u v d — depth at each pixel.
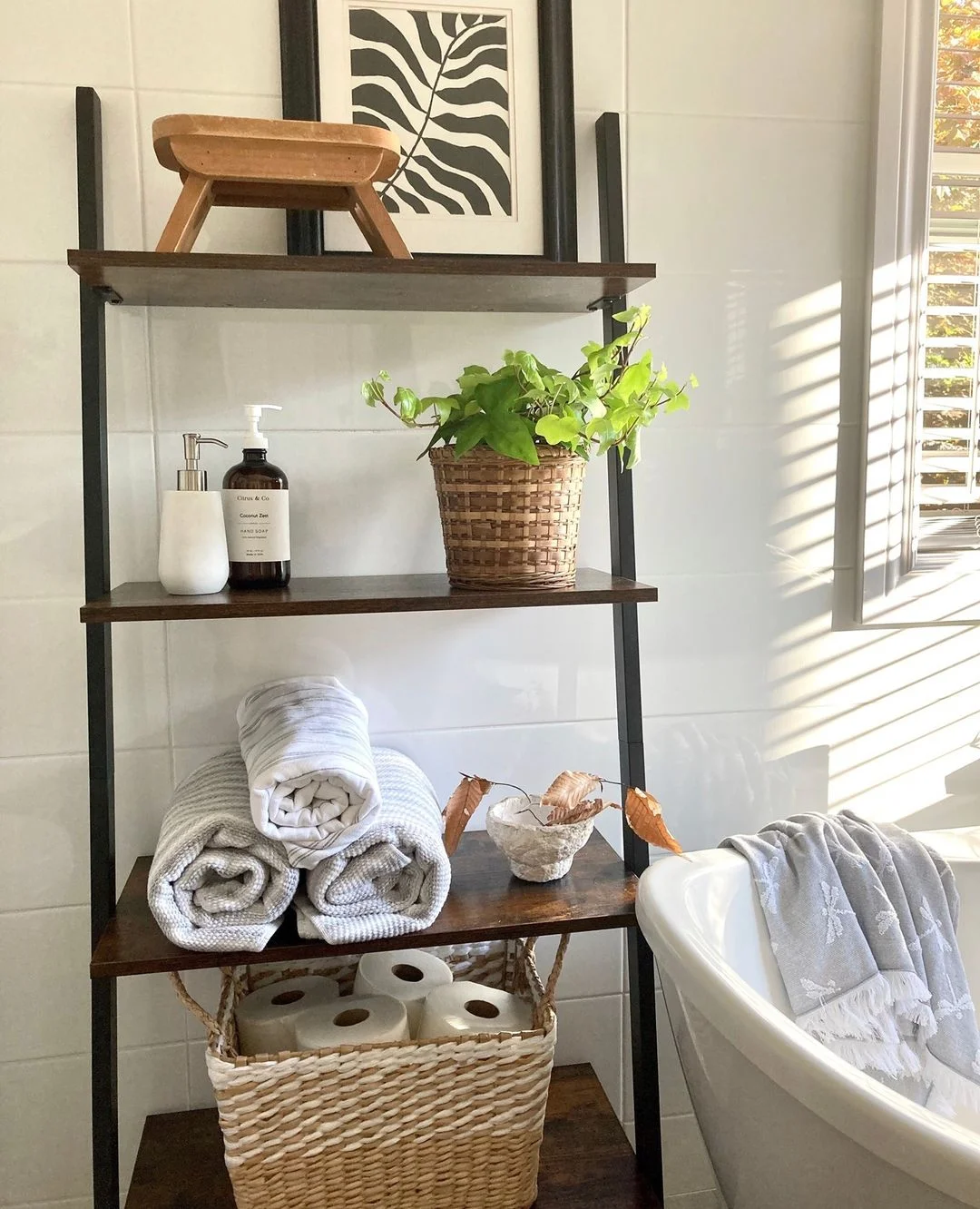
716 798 1.61
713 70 1.46
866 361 1.55
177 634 1.41
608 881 1.33
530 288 1.25
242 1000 1.34
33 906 1.42
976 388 1.63
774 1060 0.96
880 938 1.29
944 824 1.69
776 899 1.30
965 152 1.58
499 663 1.51
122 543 1.37
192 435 1.25
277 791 1.11
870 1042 1.26
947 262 1.61
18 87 1.29
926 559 1.63
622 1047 1.61
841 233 1.53
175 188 1.33
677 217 1.48
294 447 1.41
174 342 1.36
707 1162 1.68
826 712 1.63
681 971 1.09
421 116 1.37
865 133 1.52
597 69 1.43
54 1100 1.46
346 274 1.14
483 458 1.17
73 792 1.41
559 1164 1.36
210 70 1.33
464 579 1.24
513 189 1.40
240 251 1.35
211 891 1.14
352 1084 1.14
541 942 1.57
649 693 1.57
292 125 1.12
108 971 1.10
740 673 1.59
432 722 1.50
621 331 1.36
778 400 1.55
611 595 1.21
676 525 1.54
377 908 1.17
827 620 1.61
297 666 1.45
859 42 1.50
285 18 1.32
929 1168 0.83
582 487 1.25
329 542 1.43
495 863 1.39
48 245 1.32
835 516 1.59
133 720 1.42
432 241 1.38
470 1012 1.27
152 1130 1.44
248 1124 1.12
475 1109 1.18
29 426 1.34
